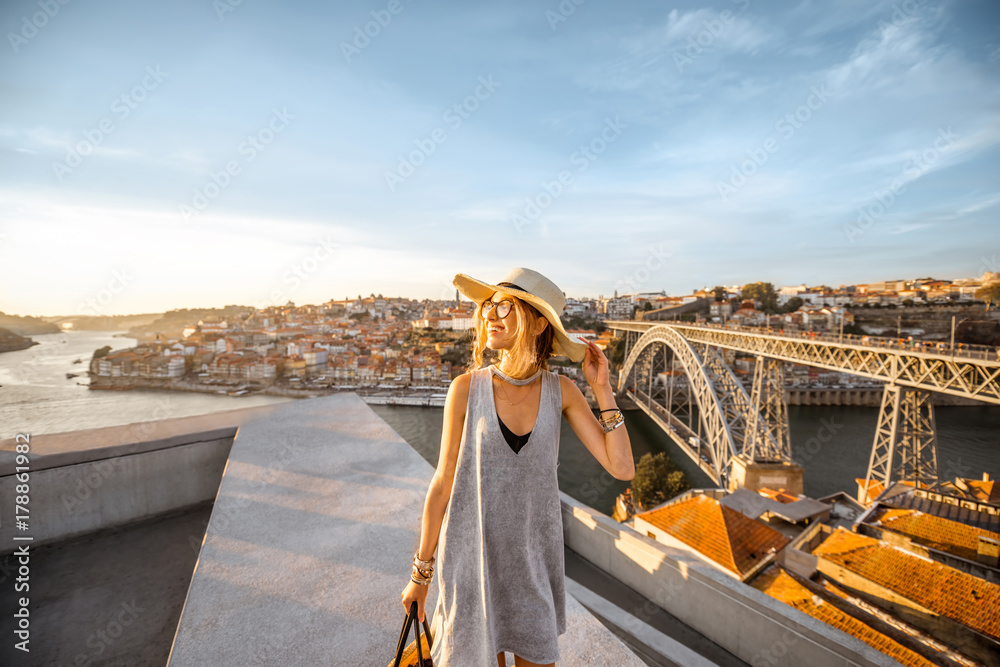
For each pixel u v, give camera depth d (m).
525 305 1.04
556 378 1.10
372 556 2.17
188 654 1.51
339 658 1.53
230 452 3.43
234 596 1.84
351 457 3.39
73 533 3.07
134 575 2.70
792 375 87.38
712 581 3.62
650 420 70.56
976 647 10.28
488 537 1.02
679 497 35.78
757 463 34.59
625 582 4.15
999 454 42.03
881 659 2.81
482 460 1.02
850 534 15.07
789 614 3.22
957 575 11.99
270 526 2.42
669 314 86.88
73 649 2.08
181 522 3.37
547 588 1.05
